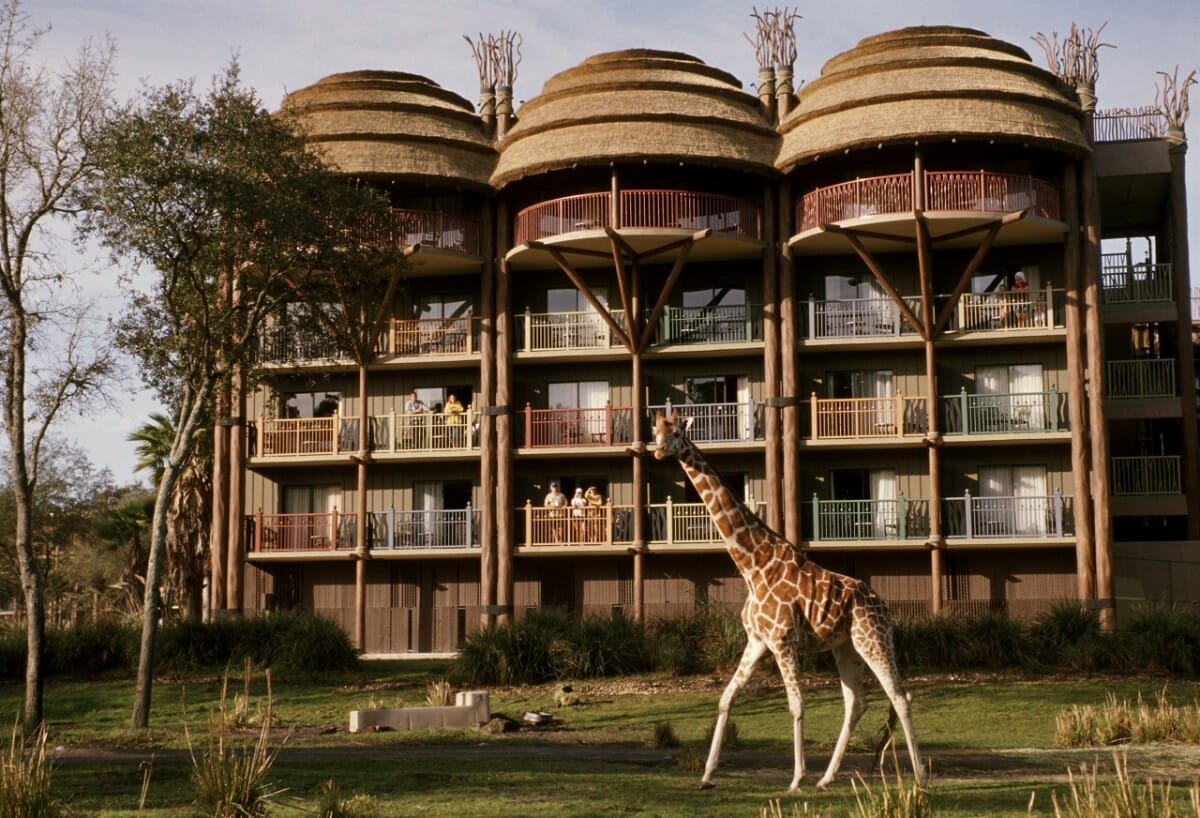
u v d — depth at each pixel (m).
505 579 38.69
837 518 38.75
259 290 26.83
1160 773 16.89
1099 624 31.86
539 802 14.25
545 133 38.12
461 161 39.12
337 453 40.53
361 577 39.59
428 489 41.62
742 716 24.97
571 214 38.31
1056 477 38.62
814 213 37.81
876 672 15.23
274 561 41.31
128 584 49.84
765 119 39.59
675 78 39.16
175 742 22.00
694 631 31.64
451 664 31.30
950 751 19.97
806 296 40.06
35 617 23.86
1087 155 37.25
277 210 24.56
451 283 41.47
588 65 39.69
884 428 38.47
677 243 37.84
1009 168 38.66
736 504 15.93
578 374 41.00
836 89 37.78
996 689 26.98
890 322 38.94
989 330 37.88
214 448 40.97
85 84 24.55
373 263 27.42
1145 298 41.56
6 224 23.95
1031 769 17.58
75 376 25.25
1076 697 26.09
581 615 39.81
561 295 41.28
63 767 18.14
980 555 38.97
